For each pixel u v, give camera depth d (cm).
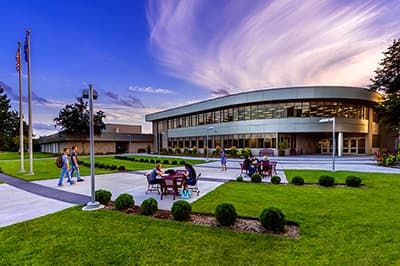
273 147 3544
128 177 1454
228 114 4103
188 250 423
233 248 431
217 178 1390
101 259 393
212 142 4412
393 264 371
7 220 614
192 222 588
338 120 3347
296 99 3409
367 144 3619
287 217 611
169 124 5553
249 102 3681
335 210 676
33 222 591
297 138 3772
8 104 6138
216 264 375
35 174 1595
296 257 395
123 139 5475
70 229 534
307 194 902
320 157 3172
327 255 401
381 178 1307
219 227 546
